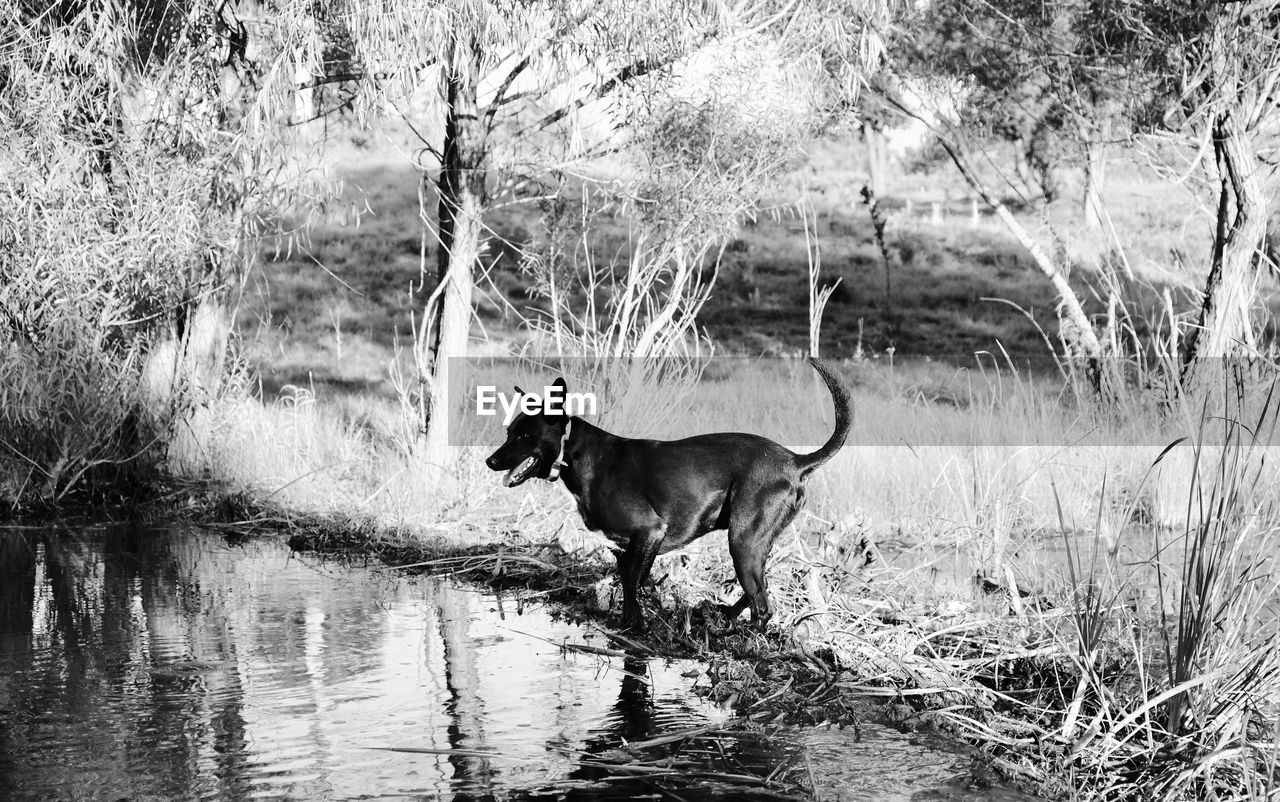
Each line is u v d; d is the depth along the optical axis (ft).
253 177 39.06
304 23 34.60
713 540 27.76
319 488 37.76
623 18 34.73
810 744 15.28
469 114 37.04
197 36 37.96
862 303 107.55
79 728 15.52
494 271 98.89
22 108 36.27
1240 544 16.43
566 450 21.79
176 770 13.87
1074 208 98.53
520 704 16.79
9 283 36.55
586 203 39.45
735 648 20.08
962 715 16.35
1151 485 30.71
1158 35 42.11
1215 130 38.68
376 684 17.75
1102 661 17.87
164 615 22.66
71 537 32.45
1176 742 14.83
